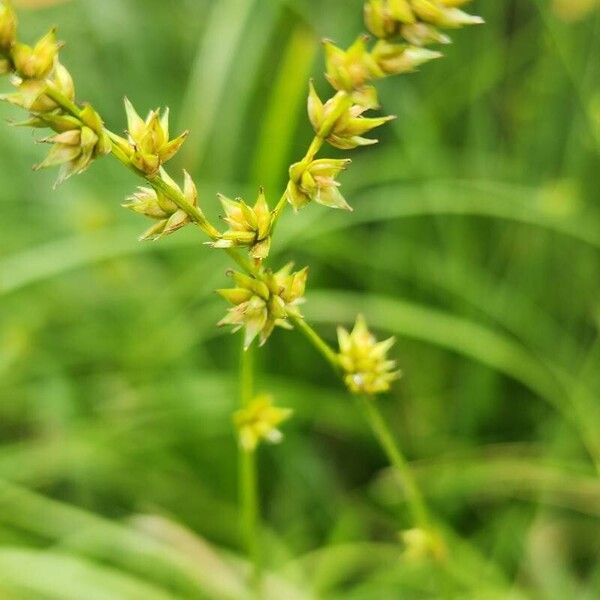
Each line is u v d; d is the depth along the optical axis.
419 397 0.44
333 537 0.39
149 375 0.43
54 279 0.46
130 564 0.38
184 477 0.43
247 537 0.26
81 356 0.45
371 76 0.19
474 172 0.45
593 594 0.36
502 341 0.40
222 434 0.42
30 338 0.44
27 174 0.49
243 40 0.48
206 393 0.42
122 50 0.51
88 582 0.33
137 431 0.43
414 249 0.44
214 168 0.47
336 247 0.44
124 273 0.45
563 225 0.41
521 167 0.45
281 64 0.49
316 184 0.20
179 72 0.52
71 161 0.19
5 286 0.39
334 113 0.20
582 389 0.40
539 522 0.39
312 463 0.42
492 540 0.41
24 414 0.47
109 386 0.44
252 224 0.20
